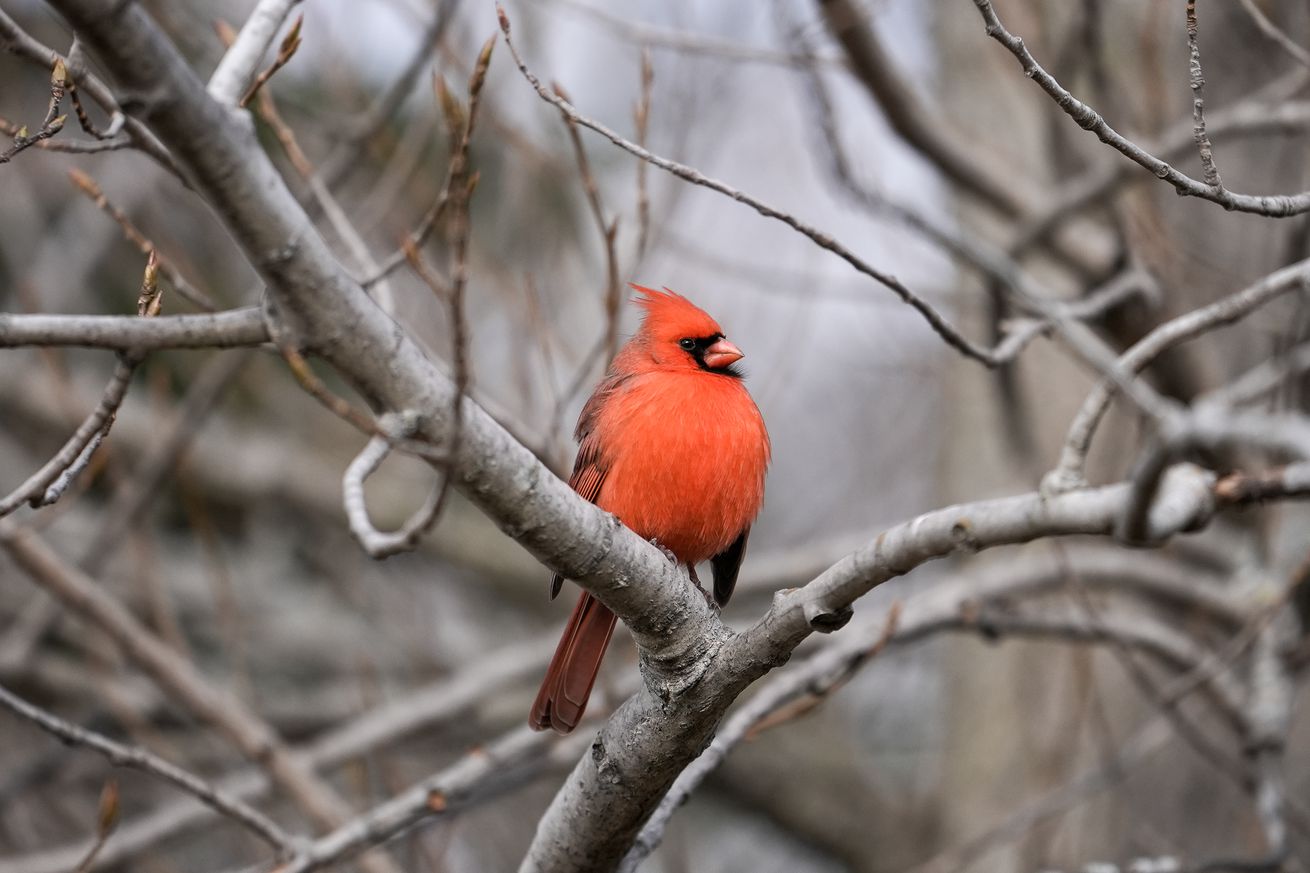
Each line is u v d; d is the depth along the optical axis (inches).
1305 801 557.6
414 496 640.4
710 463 320.2
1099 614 420.2
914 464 697.0
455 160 186.4
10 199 549.0
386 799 550.6
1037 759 513.3
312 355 195.8
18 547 396.2
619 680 393.7
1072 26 410.0
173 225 543.5
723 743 293.7
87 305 578.6
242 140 178.5
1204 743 372.5
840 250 248.7
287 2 206.2
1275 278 219.3
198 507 440.1
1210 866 331.0
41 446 621.3
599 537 223.3
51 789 526.3
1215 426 180.9
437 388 200.8
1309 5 388.8
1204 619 442.9
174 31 414.3
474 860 550.0
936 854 544.7
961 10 546.9
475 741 560.1
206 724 427.5
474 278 448.1
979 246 387.2
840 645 358.0
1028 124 524.1
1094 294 394.9
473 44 416.8
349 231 292.7
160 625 482.3
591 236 534.3
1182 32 495.2
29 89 560.4
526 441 330.6
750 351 556.1
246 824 301.7
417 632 587.8
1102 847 492.4
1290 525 444.1
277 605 634.8
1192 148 387.9
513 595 633.0
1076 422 209.0
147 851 406.9
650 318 354.9
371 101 496.1
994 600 430.3
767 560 500.4
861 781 599.5
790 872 676.1
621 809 247.6
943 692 596.1
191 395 446.9
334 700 572.4
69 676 520.7
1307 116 370.3
